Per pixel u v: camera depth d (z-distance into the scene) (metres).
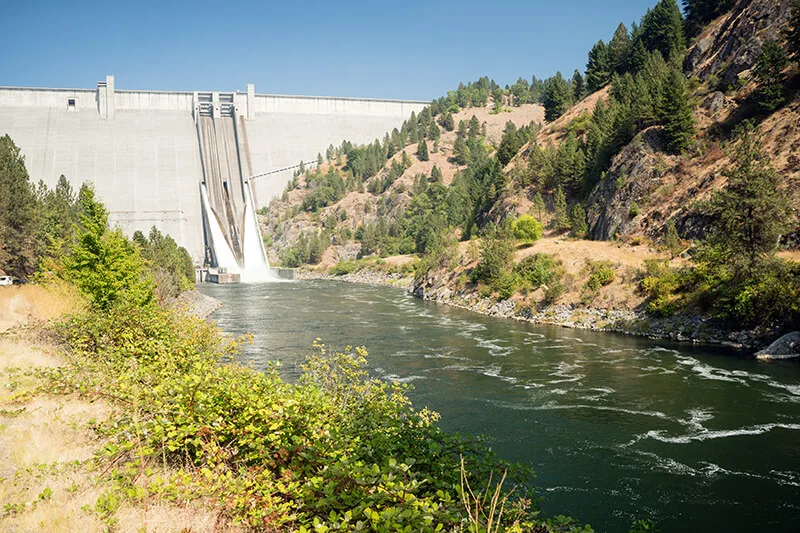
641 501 20.64
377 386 15.02
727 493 21.23
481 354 49.03
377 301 101.50
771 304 49.91
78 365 15.64
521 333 61.50
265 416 10.66
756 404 32.41
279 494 9.70
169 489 9.03
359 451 10.45
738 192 53.53
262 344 54.22
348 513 8.03
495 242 92.12
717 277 56.16
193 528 8.44
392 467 9.05
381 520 8.31
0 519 8.11
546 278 77.25
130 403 12.42
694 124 93.12
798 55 83.38
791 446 25.81
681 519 19.28
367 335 60.16
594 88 168.50
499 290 83.81
